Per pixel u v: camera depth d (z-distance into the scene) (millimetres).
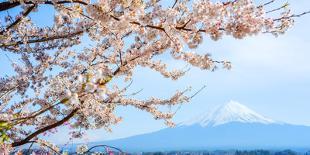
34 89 8273
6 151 5715
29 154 6820
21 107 7777
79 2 5180
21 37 8008
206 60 5793
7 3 5770
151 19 5148
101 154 6812
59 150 7289
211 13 4828
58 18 8227
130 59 6848
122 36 6914
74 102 3898
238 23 4816
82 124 7656
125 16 4973
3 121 4531
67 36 7047
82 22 7664
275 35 4863
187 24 5090
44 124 7816
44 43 8719
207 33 4973
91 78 3877
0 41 7613
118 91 7730
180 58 5848
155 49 6578
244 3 4809
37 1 5652
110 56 7613
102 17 4910
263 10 4832
